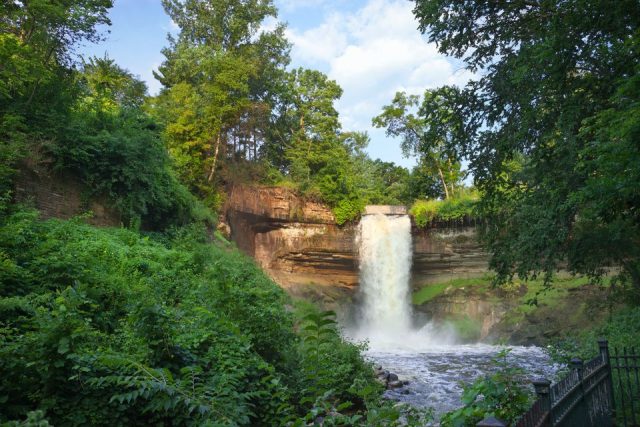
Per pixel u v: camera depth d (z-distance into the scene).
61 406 6.04
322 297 42.50
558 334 32.06
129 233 19.39
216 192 37.47
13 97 17.78
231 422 5.46
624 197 8.57
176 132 35.19
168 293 13.97
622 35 9.30
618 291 18.53
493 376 5.03
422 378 19.11
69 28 19.44
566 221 12.45
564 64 10.27
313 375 6.32
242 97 39.06
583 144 10.84
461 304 42.19
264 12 44.22
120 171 21.34
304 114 49.50
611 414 6.32
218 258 23.30
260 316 9.79
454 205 43.09
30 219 14.39
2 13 17.47
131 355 7.06
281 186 42.03
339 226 44.56
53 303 7.69
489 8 12.84
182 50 41.25
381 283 44.28
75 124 19.78
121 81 36.00
